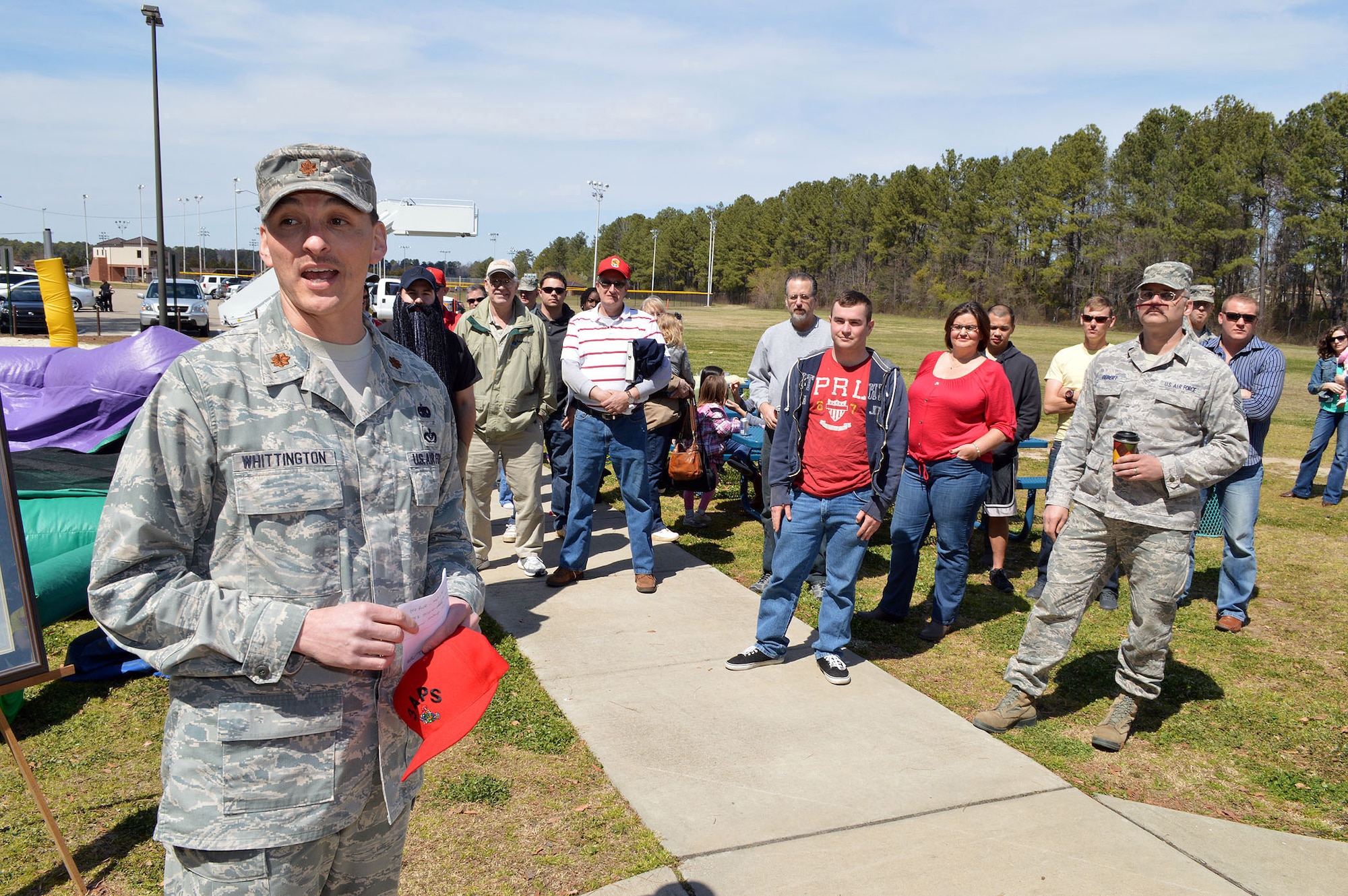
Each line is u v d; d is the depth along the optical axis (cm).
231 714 154
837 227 9969
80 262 14512
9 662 253
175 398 150
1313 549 745
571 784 346
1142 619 391
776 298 9838
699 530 735
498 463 594
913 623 547
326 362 167
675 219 13050
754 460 752
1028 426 603
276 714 156
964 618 558
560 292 710
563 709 408
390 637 154
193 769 154
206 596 150
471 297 993
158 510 149
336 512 161
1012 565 678
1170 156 6738
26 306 2559
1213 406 371
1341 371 929
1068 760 383
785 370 596
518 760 363
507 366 553
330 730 160
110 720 386
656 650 477
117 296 6062
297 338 164
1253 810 347
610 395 527
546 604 541
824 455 438
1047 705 438
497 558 636
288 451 157
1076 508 398
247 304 1630
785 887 287
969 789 351
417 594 175
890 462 434
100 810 321
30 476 544
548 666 452
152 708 397
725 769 360
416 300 459
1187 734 409
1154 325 380
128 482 148
